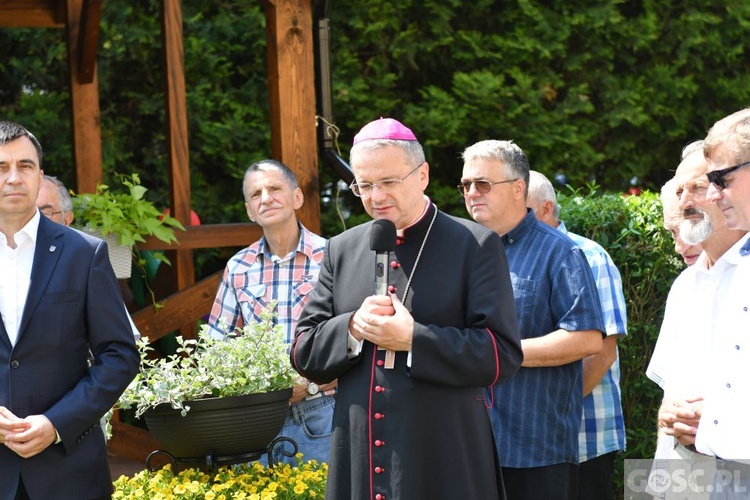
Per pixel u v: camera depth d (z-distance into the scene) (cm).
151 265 720
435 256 351
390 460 336
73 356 375
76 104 776
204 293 637
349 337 344
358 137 351
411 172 347
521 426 417
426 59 1116
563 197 662
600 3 1124
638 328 632
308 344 356
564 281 420
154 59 1098
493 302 342
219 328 509
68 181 1092
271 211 504
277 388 446
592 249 483
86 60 761
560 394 421
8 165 368
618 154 1161
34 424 356
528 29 1121
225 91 1094
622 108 1134
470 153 442
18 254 377
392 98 1120
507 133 1105
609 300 473
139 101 1102
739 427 324
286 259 511
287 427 491
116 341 380
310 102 643
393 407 338
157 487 452
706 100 1201
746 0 1159
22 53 1084
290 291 506
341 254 368
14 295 373
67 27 771
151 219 612
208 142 1066
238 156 1076
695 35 1154
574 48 1145
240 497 430
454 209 1123
